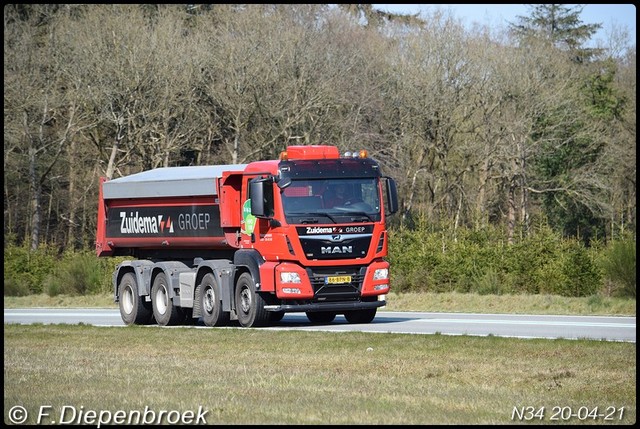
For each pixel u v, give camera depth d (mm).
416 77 140250
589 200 142375
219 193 54281
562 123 142375
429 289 82250
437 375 34312
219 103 137625
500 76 140250
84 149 154750
